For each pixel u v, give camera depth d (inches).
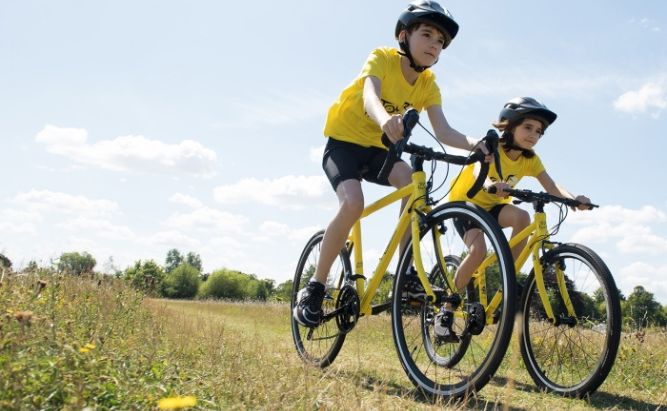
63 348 104.0
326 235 165.0
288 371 147.3
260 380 125.9
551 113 194.1
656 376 208.7
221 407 107.8
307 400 113.7
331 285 183.3
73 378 92.9
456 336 151.7
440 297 144.6
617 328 164.6
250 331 332.2
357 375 171.3
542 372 184.2
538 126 195.6
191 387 110.1
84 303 207.9
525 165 204.5
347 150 170.6
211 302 1130.7
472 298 193.8
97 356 109.0
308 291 169.2
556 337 182.5
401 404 128.8
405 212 154.7
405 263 153.4
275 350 215.2
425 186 151.7
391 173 168.7
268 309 639.8
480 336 217.6
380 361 216.4
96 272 302.0
